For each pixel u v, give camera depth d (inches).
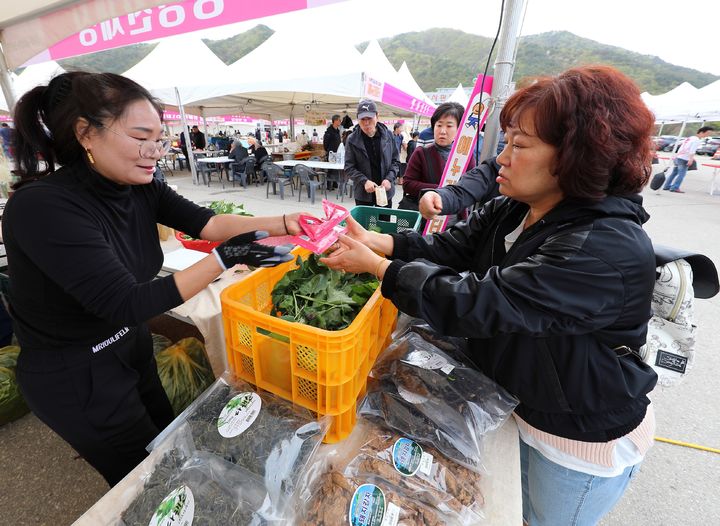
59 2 69.9
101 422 41.1
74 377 38.6
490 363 36.0
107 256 30.1
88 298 29.4
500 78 65.9
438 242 48.4
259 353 34.0
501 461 33.6
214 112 546.0
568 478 36.1
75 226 29.6
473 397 35.2
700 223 250.8
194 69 285.0
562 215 29.4
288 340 32.7
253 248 30.4
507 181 31.9
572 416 33.5
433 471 30.8
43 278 33.4
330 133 375.9
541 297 26.0
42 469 68.4
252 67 249.6
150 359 51.3
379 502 27.9
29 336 37.1
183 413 32.3
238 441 29.2
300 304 41.3
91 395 39.7
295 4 52.8
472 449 32.5
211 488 26.5
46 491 64.7
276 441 29.2
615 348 31.2
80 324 36.9
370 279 45.3
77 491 64.8
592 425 33.0
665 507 66.4
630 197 28.6
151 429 47.1
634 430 35.1
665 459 75.3
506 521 28.3
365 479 30.0
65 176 32.9
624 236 26.1
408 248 48.1
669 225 244.5
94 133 30.5
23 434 74.9
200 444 29.4
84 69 32.3
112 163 32.1
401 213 79.5
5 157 92.0
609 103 24.8
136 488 28.0
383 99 254.8
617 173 27.1
